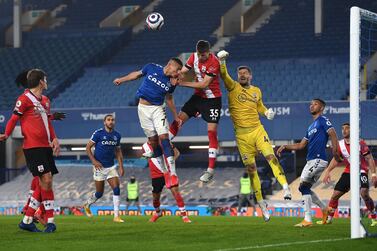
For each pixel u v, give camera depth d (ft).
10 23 307.99
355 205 72.49
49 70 270.26
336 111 206.69
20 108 76.79
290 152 222.07
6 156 231.91
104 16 319.68
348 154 97.91
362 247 63.52
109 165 115.96
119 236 72.74
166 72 88.58
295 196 202.49
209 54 86.53
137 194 195.11
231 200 210.38
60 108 231.30
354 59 73.41
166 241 68.03
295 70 249.14
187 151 245.65
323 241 67.26
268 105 211.61
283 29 283.38
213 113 89.04
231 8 299.79
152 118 89.66
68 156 247.09
